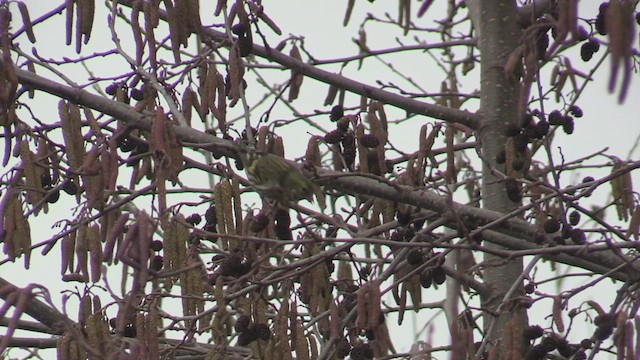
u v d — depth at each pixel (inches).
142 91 510.0
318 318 457.7
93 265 434.0
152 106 511.2
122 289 485.7
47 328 508.4
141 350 413.1
